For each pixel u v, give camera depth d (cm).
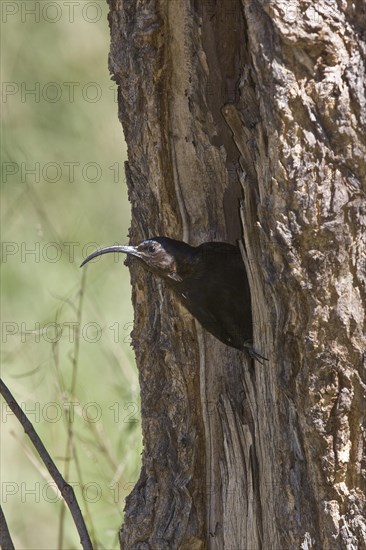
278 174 804
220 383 990
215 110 946
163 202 985
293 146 799
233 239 980
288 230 809
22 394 1522
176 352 1004
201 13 921
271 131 801
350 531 848
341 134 794
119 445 1347
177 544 1005
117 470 1265
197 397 1004
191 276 962
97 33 2262
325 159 799
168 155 974
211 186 974
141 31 932
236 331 957
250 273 894
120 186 2091
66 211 2016
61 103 2162
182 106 957
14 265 1875
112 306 1816
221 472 994
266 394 901
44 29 2264
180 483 1009
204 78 941
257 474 956
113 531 1242
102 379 1595
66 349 1634
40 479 1579
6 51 2238
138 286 1029
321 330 822
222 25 923
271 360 874
